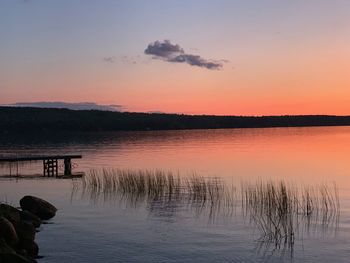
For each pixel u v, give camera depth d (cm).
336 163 7238
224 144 13775
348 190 4081
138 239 2262
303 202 3181
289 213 2827
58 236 2308
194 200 3400
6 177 5172
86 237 2295
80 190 3988
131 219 2747
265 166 6762
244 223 2628
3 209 2086
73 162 7562
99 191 3900
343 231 2428
